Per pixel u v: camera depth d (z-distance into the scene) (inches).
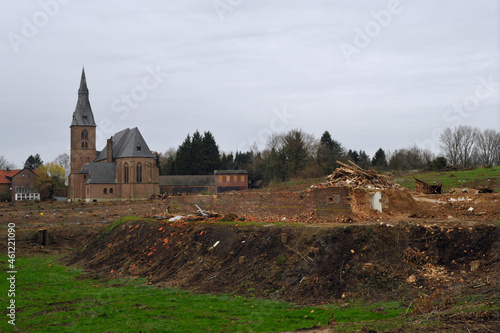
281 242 1023.0
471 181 2241.6
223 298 922.7
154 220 1509.6
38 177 4648.1
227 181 4308.6
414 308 745.0
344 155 4153.5
